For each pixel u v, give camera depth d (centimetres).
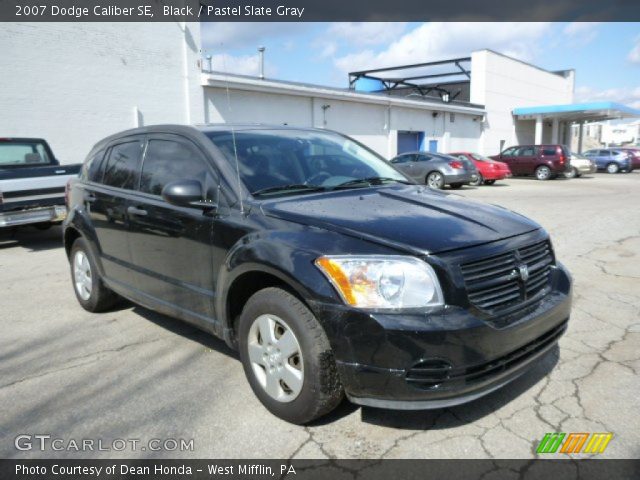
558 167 2342
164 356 394
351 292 258
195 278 353
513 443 273
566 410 304
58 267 713
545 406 308
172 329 453
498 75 3303
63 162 1388
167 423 301
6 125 1275
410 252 262
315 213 304
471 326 253
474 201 369
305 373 275
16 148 982
